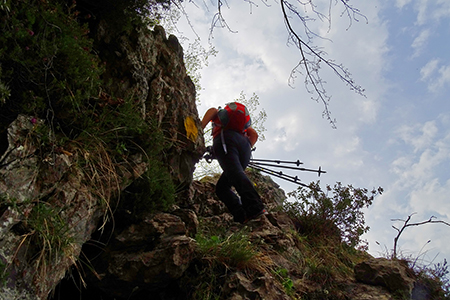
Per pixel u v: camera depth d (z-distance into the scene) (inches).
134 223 132.0
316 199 214.7
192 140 165.5
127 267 124.0
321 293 156.4
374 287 165.0
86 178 108.7
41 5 105.5
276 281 147.6
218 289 136.6
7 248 83.4
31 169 90.3
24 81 97.8
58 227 94.8
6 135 89.6
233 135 171.2
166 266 125.1
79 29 120.2
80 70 109.6
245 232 176.2
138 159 130.3
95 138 111.0
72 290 130.6
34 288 86.9
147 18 150.9
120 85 138.4
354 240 208.7
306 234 206.7
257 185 262.5
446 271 177.2
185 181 172.1
